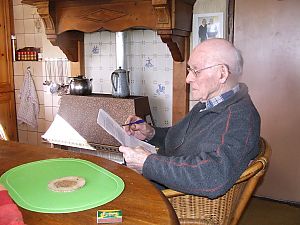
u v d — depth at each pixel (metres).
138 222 0.83
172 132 1.70
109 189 1.03
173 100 2.66
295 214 2.46
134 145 1.56
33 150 1.47
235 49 1.41
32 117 3.47
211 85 1.40
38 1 2.66
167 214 0.87
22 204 0.93
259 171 1.17
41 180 1.11
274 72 2.50
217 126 1.27
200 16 2.54
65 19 2.71
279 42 2.45
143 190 1.03
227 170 1.13
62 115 2.69
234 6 2.51
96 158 1.36
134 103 2.43
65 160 1.33
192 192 1.16
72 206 0.92
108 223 0.82
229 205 1.22
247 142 1.20
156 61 2.78
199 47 1.43
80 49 3.03
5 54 3.48
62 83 3.20
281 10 2.41
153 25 2.38
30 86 3.43
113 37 2.92
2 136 1.95
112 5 2.51
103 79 3.02
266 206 2.58
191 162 1.18
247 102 1.32
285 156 2.57
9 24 3.46
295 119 2.50
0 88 3.46
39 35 3.33
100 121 1.54
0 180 1.11
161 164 1.21
